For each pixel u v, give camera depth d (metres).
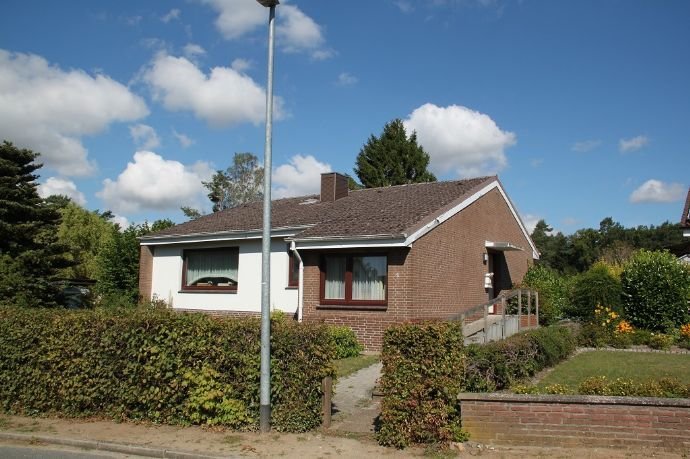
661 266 17.36
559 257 61.78
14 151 22.11
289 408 8.23
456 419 7.45
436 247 16.69
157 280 23.08
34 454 7.70
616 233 65.81
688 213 20.09
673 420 6.74
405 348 7.59
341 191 23.33
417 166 45.69
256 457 7.18
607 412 6.94
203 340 8.58
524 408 7.18
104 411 9.23
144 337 8.94
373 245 15.32
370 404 9.69
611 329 16.62
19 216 21.83
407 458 7.05
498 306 18.41
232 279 21.09
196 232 21.53
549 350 12.03
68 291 23.89
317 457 7.13
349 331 14.97
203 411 8.55
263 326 8.21
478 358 8.78
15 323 9.98
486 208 20.69
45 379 9.55
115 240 27.19
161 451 7.52
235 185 63.56
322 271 16.70
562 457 6.75
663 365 12.52
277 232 19.06
